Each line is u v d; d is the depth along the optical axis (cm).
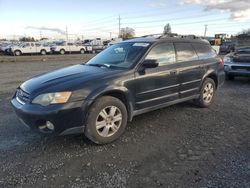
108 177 321
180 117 544
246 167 341
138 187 301
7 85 957
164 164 351
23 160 363
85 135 397
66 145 409
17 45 3456
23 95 404
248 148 399
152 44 487
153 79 469
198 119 533
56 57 2912
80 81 395
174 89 516
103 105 400
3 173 331
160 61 492
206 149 395
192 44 575
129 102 438
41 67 1748
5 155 378
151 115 554
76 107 375
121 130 430
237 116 555
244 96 751
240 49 1058
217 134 455
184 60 541
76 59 2633
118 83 418
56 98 368
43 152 387
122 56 486
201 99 595
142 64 457
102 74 421
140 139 434
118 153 384
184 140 429
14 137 439
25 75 1288
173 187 299
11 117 542
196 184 305
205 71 587
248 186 300
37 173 331
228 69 971
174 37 544
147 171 334
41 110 364
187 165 348
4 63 2116
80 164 353
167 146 407
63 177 322
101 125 405
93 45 4372
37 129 378
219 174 325
